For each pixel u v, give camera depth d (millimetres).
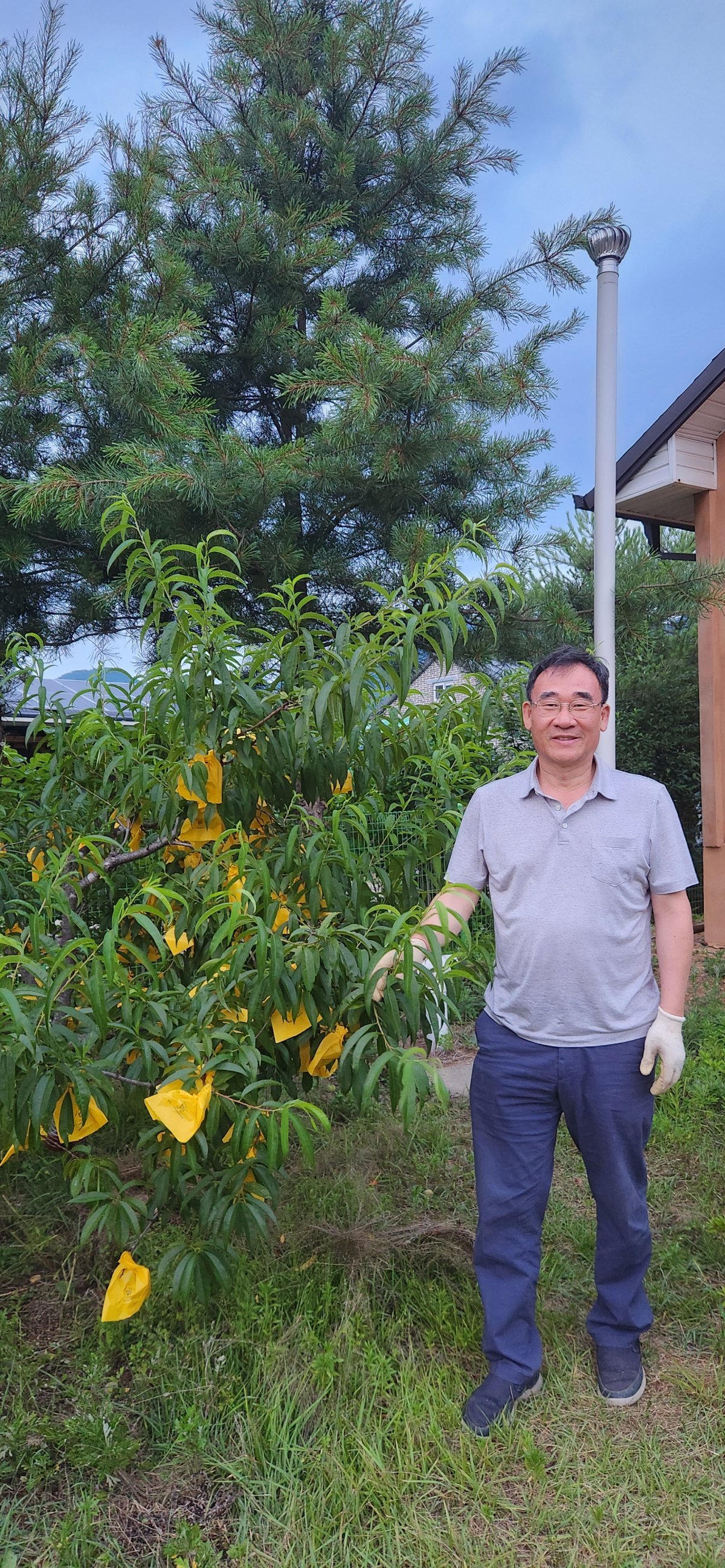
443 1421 1935
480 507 5273
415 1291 2340
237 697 2082
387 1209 2734
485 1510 1706
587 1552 1659
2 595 5379
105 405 4734
